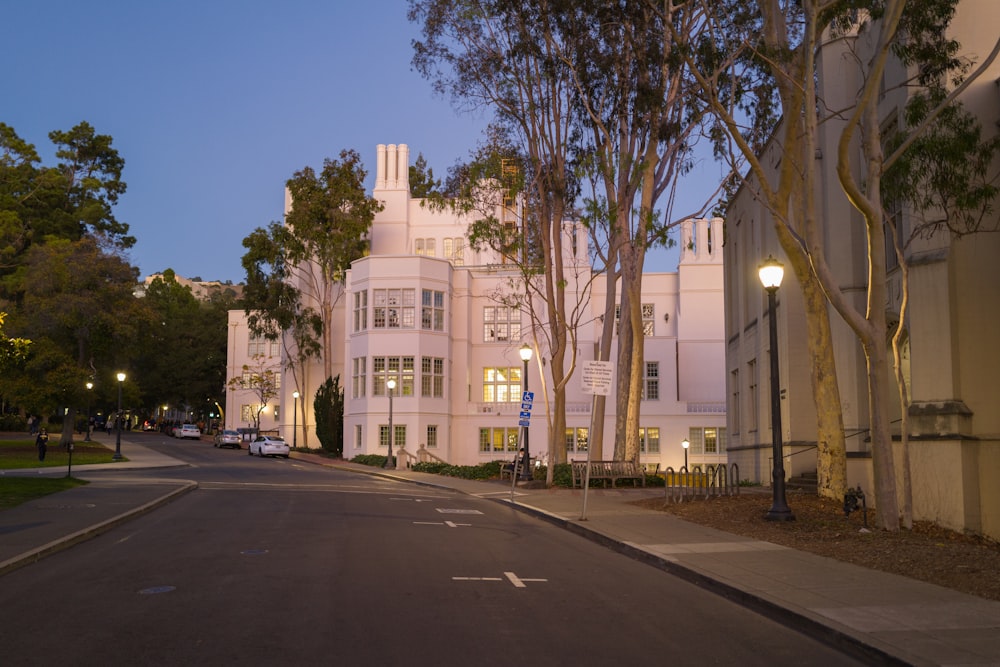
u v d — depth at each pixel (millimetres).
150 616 8430
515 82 29375
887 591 9812
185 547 13414
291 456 57594
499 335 55906
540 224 32281
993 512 17016
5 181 62625
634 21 24047
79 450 52594
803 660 7219
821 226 24844
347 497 24594
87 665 6699
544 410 52406
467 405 53531
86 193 68500
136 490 24344
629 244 29094
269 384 72938
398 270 51312
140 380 94188
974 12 18219
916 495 17969
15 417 82188
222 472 37438
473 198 31781
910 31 16562
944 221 16953
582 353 54312
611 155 27203
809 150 15219
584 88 28047
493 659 6953
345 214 60750
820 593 9680
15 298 58344
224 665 6699
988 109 18047
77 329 49938
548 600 9555
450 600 9383
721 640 7859
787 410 26062
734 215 35250
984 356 17531
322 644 7352
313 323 62469
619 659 7062
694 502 21281
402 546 13820
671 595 10125
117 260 52000
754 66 20359
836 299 15016
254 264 62281
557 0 25891
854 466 22484
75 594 9578
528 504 22359
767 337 28656
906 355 22312
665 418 51500
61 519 16578
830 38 22781
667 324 58188
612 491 27656
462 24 29266
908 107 16688
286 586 10055
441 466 39781
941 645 7320
